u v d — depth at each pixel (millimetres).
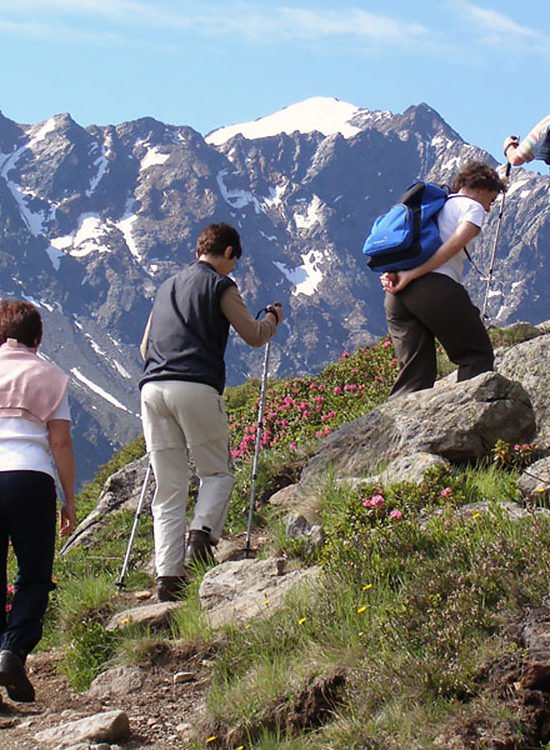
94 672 7836
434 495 8859
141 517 12859
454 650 6230
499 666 5918
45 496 7211
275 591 8055
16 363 7449
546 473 8719
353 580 7418
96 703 7359
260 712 6402
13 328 7613
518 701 5695
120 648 7945
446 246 10430
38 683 7992
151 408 9430
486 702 5766
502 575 6668
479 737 5617
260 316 10016
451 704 5859
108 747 6523
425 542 7676
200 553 9258
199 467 9555
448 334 10672
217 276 9508
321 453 11070
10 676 6938
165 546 9188
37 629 7152
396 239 10508
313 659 6680
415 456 9773
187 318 9422
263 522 10906
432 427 10281
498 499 8711
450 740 5648
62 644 8820
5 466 7176
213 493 9461
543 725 5617
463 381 10531
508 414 10195
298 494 10898
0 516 7293
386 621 6684
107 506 13703
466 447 10109
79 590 9453
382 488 9172
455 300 10555
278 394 17266
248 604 7996
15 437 7258
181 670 7562
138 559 11289
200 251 9773
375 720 5992
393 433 10516
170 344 9422
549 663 5664
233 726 6398
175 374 9305
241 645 7301
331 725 6152
